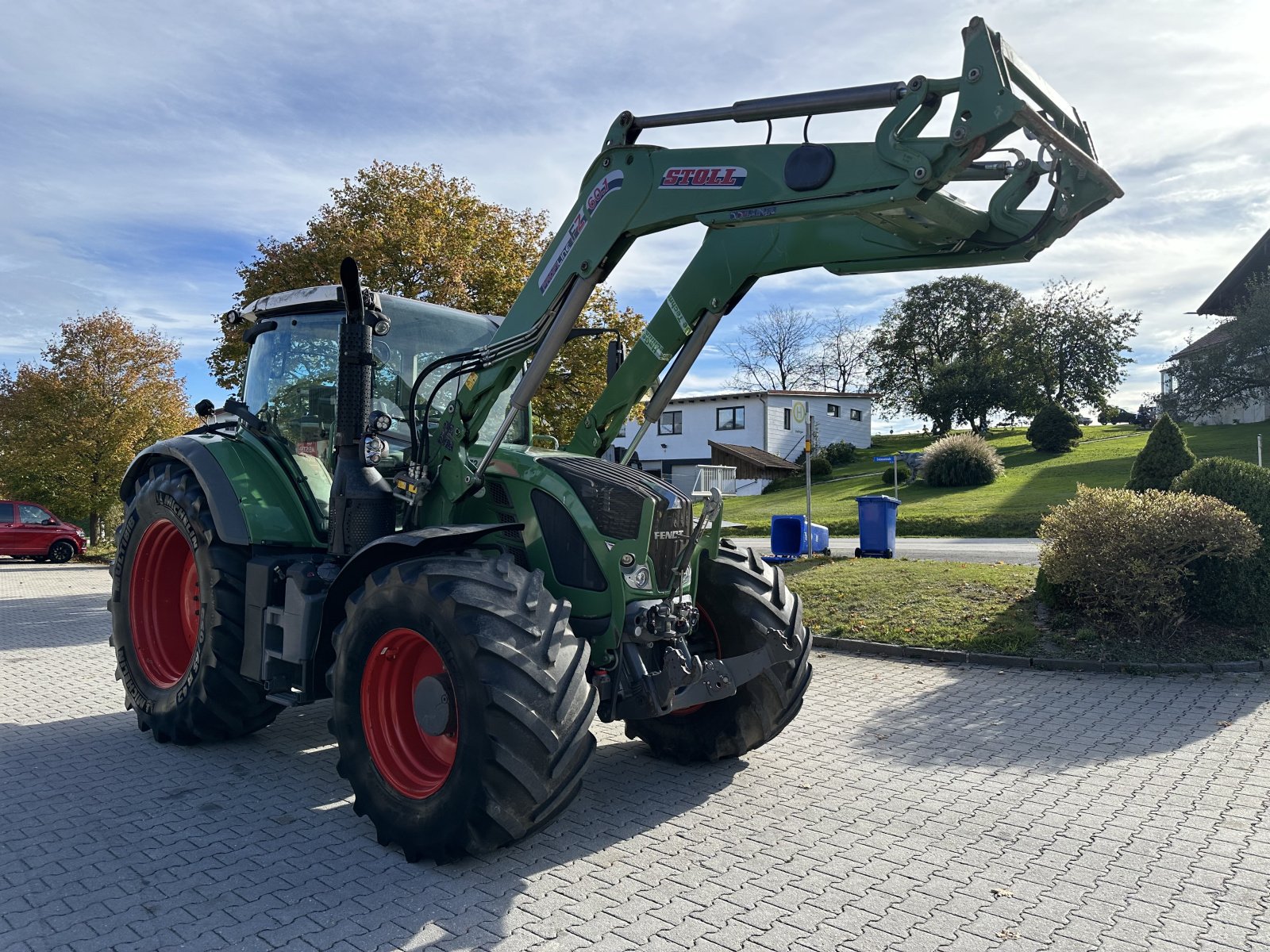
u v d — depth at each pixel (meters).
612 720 3.99
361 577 4.07
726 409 42.44
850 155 3.34
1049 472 30.41
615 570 3.97
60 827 3.95
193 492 5.03
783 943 2.88
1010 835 3.80
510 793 3.32
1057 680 6.71
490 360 4.34
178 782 4.59
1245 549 6.98
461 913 3.10
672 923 3.02
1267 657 6.88
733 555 4.93
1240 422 37.94
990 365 48.41
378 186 13.29
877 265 3.90
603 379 13.12
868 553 13.63
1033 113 2.97
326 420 5.05
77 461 22.92
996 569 10.21
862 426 48.03
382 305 4.89
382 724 3.86
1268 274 29.11
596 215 4.06
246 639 4.71
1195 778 4.50
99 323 23.27
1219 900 3.17
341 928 3.00
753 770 4.74
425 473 4.47
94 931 2.99
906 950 2.83
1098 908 3.12
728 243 4.34
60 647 8.94
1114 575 7.24
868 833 3.83
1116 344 48.91
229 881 3.39
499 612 3.47
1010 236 3.54
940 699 6.21
